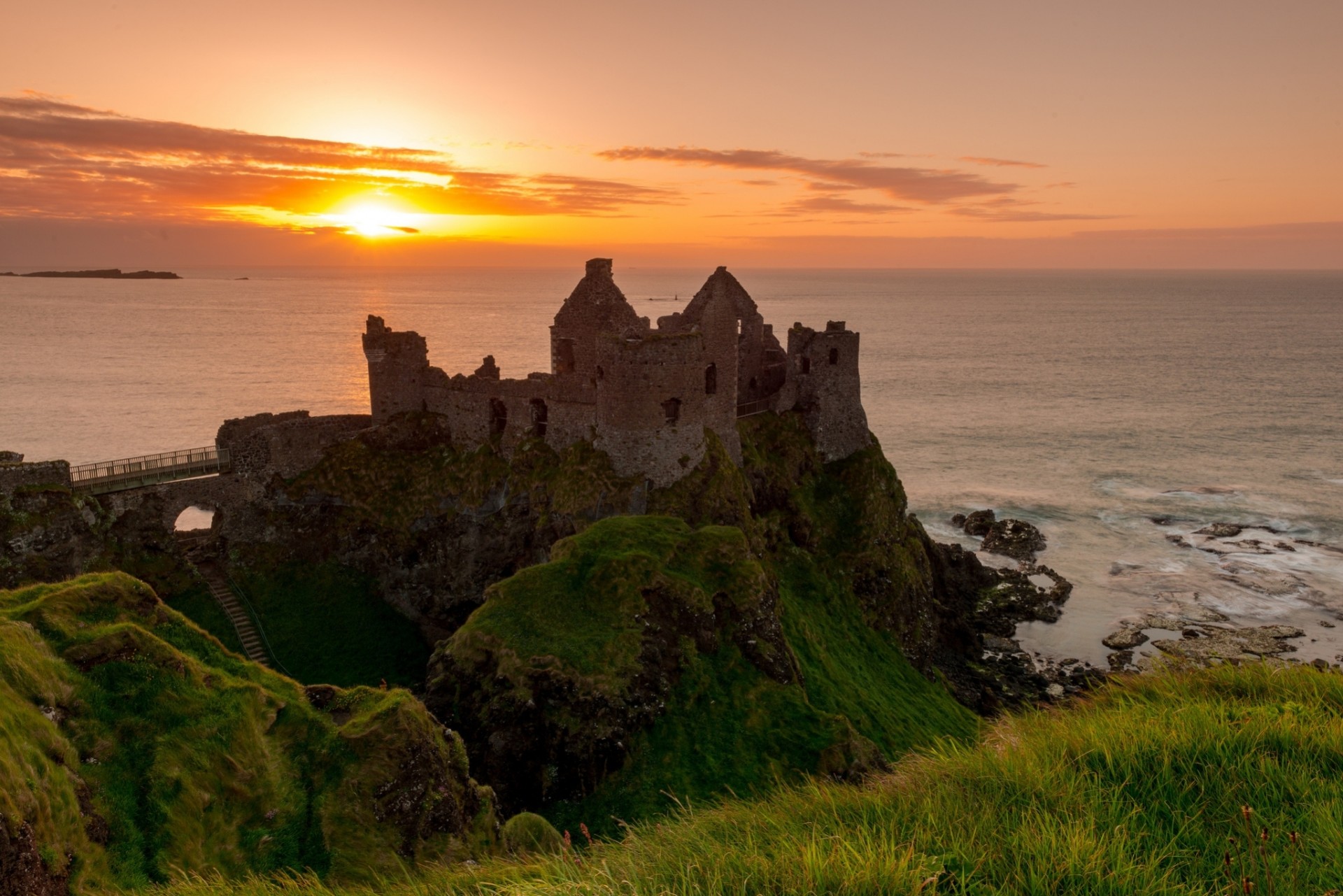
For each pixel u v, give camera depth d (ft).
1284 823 34.06
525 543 178.81
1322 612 237.45
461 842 79.20
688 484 172.45
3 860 52.31
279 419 192.34
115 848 63.10
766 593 147.33
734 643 140.15
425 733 82.23
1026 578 261.85
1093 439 458.91
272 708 79.25
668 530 154.10
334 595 180.34
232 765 72.79
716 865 33.81
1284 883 29.68
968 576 251.80
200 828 68.18
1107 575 267.80
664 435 170.50
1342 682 48.55
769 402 221.25
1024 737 46.24
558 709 121.90
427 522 186.60
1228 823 34.99
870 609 195.62
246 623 168.66
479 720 122.93
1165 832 34.50
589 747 119.55
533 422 188.03
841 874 31.58
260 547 181.37
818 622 179.22
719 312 183.73
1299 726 41.37
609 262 183.52
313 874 56.39
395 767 77.82
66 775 63.31
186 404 503.61
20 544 150.82
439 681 128.67
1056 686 199.21
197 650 82.12
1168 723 43.96
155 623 81.87
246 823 70.90
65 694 69.31
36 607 75.46
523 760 120.37
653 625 134.72
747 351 225.97
